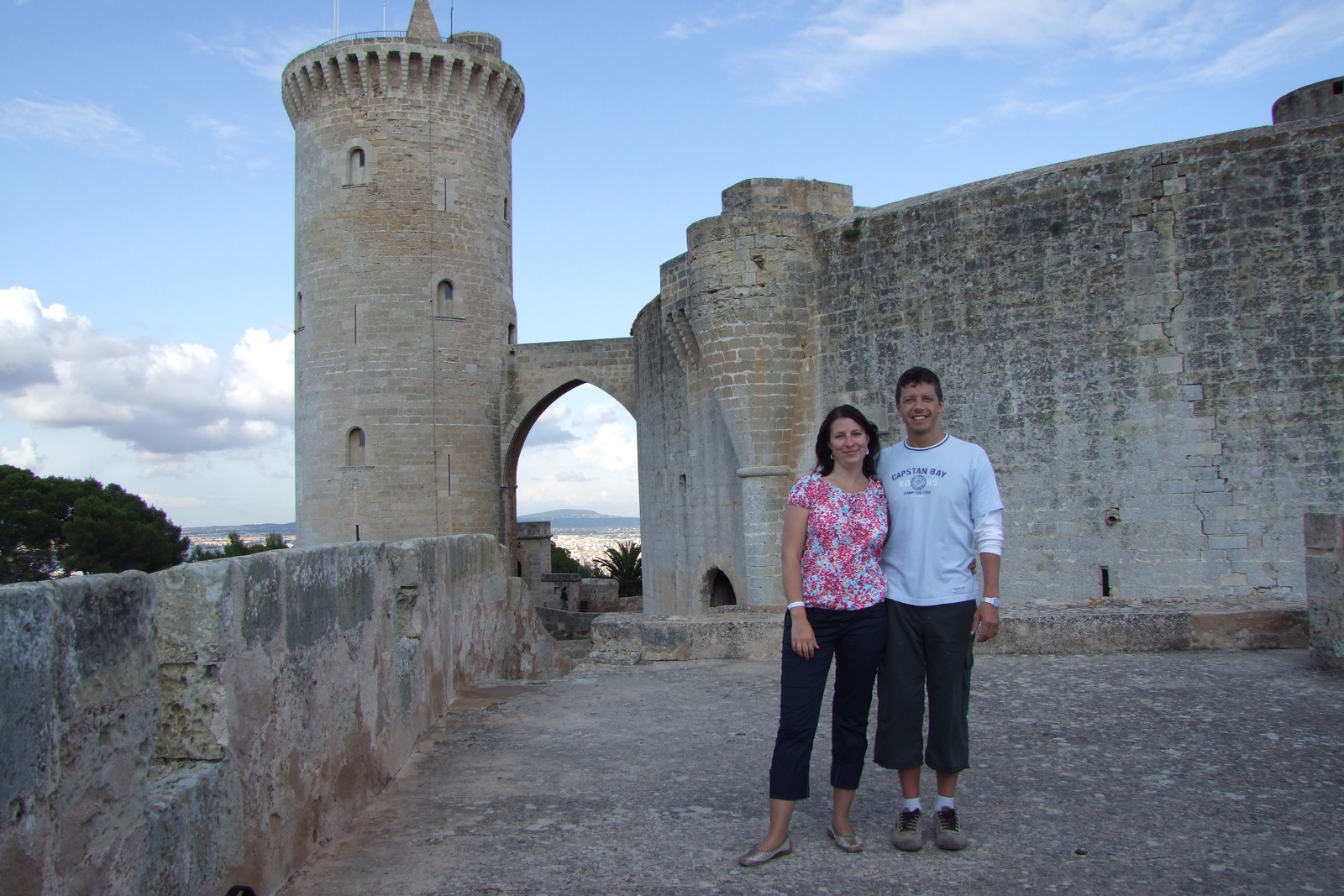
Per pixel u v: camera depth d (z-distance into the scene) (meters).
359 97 38.22
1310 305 15.85
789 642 4.91
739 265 21.55
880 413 20.25
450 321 38.72
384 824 5.52
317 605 5.24
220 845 4.01
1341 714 7.15
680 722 7.82
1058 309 17.98
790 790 4.85
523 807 5.77
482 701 8.74
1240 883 4.46
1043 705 7.76
